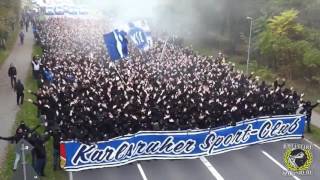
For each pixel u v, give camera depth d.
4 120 22.92
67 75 26.22
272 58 44.91
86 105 19.84
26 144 12.81
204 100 21.80
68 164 18.23
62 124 18.36
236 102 22.14
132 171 18.81
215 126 21.11
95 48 36.75
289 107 23.73
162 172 18.89
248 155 21.34
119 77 25.56
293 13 43.34
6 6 50.03
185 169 19.38
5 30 45.25
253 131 22.41
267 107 23.14
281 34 43.16
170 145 20.08
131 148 19.30
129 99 21.06
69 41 39.12
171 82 26.28
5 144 19.81
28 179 10.93
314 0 46.38
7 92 28.36
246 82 27.30
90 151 18.42
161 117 20.19
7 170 17.44
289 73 42.56
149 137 19.61
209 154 21.02
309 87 40.44
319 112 31.70
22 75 33.12
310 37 43.16
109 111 19.38
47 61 30.00
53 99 20.81
